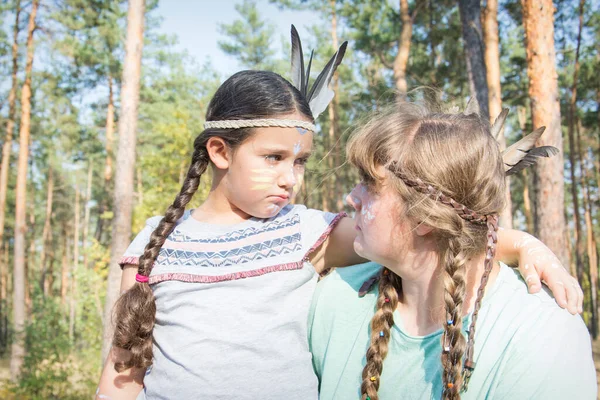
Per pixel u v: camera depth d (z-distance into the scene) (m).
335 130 20.20
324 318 1.76
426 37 18.94
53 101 23.00
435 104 1.77
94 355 14.48
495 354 1.39
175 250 1.82
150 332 1.75
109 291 9.42
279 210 1.88
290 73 2.16
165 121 22.58
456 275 1.38
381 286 1.63
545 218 8.30
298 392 1.67
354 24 18.67
